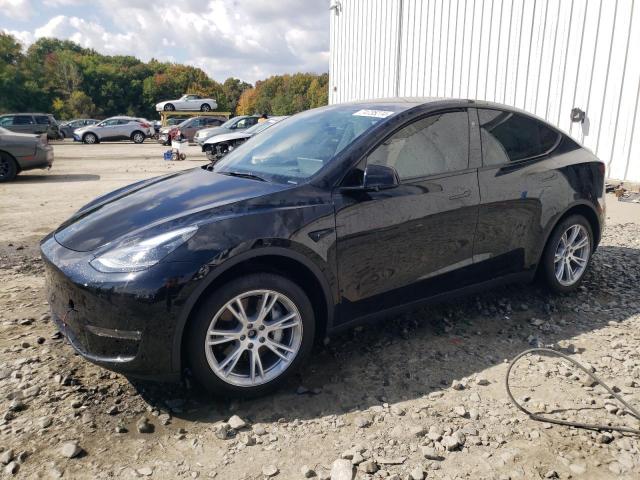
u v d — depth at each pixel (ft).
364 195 10.53
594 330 12.66
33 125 107.24
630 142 28.58
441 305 14.07
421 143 11.62
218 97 403.75
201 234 9.04
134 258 8.88
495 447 8.41
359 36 53.93
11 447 8.25
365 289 10.78
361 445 8.42
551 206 13.51
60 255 9.65
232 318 9.52
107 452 8.21
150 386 10.07
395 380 10.41
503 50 35.55
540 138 13.99
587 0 29.94
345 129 11.79
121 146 98.07
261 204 9.76
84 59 380.37
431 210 11.34
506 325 12.93
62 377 10.26
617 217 24.56
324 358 11.30
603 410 9.42
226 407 9.52
